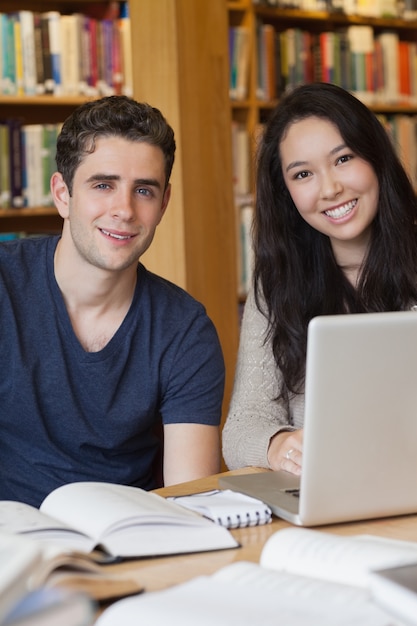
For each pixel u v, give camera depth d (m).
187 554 1.32
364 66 4.73
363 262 2.42
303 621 0.89
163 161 2.11
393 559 1.13
